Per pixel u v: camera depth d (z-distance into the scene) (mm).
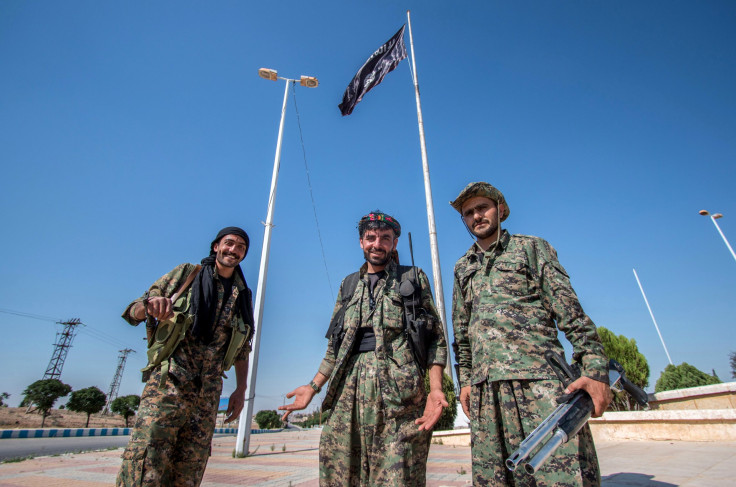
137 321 2584
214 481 5297
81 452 10039
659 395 10008
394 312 2439
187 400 2467
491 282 2518
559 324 2256
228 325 2859
